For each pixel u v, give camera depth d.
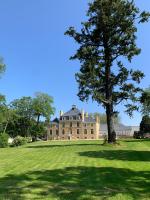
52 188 14.80
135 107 45.94
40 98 114.00
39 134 115.00
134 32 45.66
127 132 160.50
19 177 17.55
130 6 44.97
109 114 45.38
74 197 13.20
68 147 41.31
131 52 45.66
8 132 109.12
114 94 45.78
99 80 45.59
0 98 77.25
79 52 45.31
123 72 45.47
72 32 46.31
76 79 44.84
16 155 31.36
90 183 16.02
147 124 96.31
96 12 45.34
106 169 20.59
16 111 109.31
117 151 34.28
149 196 13.43
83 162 24.14
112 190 14.49
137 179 17.23
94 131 140.75
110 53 46.12
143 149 37.88
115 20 44.97
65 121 142.75
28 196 13.33
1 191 14.20
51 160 25.59
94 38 46.25
